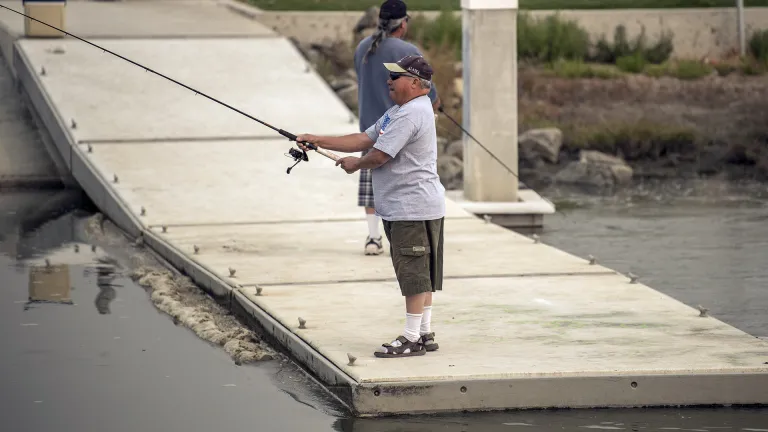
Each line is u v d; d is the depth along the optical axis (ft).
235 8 288.10
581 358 91.50
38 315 114.42
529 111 246.88
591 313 106.22
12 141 195.62
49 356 101.04
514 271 123.44
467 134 157.48
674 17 292.20
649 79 262.67
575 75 264.93
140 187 161.89
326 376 91.81
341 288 115.75
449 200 167.94
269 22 284.61
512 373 87.45
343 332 99.71
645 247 154.40
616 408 87.66
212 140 182.50
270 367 98.63
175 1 293.02
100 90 200.23
